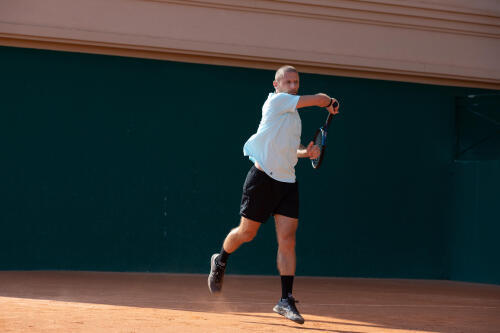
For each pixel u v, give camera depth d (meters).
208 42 16.02
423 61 17.72
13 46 15.21
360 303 10.44
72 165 15.52
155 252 15.93
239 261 16.55
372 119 17.86
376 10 17.14
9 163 15.11
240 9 16.28
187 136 16.34
